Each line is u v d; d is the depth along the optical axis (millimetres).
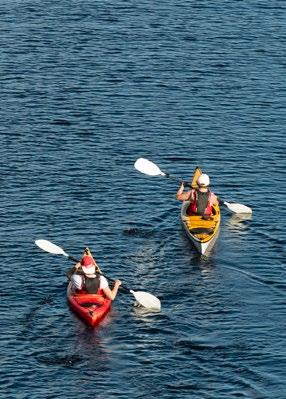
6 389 92375
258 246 121438
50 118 158750
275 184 138375
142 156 146500
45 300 107500
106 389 92812
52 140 150500
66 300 107625
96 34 199625
